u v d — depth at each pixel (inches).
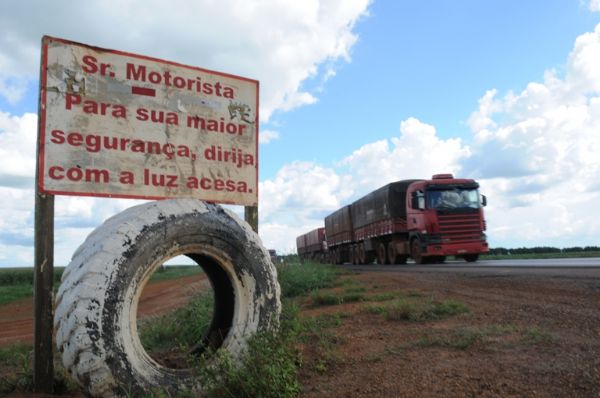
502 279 417.1
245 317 174.6
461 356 167.8
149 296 789.2
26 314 673.6
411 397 132.6
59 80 193.5
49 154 189.0
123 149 207.2
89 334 136.6
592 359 149.3
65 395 179.3
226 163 239.8
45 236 185.0
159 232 156.3
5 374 215.2
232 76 246.1
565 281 361.4
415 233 901.2
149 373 145.5
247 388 140.3
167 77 223.3
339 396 140.6
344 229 1466.5
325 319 275.0
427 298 318.0
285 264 562.9
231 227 174.9
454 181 892.6
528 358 157.2
